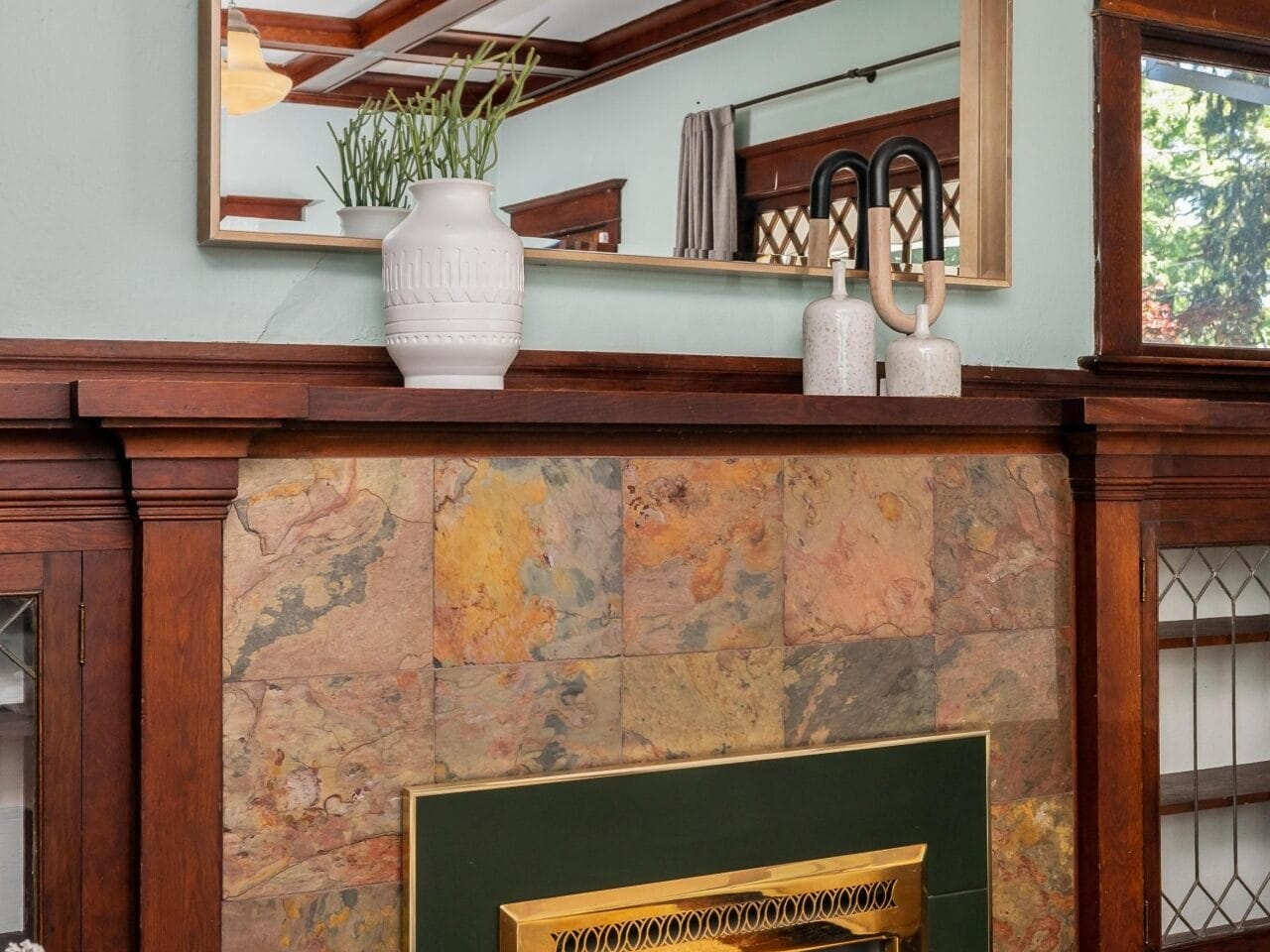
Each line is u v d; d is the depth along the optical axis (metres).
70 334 1.89
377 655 1.81
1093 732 2.31
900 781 2.15
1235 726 2.51
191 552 1.68
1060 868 2.33
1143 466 2.32
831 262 2.37
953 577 2.23
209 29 1.92
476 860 1.84
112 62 1.91
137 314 1.93
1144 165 2.70
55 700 1.68
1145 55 2.70
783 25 2.32
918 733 2.20
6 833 1.68
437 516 1.85
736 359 2.32
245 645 1.73
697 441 2.03
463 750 1.86
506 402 1.81
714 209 2.27
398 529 1.82
